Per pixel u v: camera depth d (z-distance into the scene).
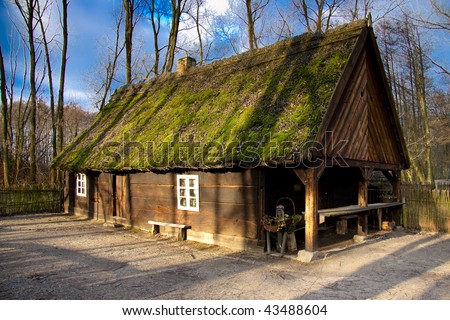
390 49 26.23
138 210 12.08
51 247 9.24
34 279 6.47
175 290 5.94
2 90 20.20
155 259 8.03
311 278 6.60
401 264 7.67
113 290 5.91
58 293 5.73
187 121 10.90
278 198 9.55
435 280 6.56
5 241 9.99
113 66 24.05
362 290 5.96
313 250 7.77
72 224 13.33
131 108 15.08
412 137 26.45
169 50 21.81
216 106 10.55
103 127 15.31
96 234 11.25
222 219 9.32
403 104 28.69
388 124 11.21
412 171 27.25
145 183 11.81
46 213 16.53
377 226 12.59
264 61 10.70
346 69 8.19
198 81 12.68
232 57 12.03
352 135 9.09
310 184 7.69
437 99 26.41
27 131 30.56
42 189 16.84
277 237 8.44
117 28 23.97
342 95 8.70
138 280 6.48
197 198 9.98
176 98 12.84
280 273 6.89
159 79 15.38
